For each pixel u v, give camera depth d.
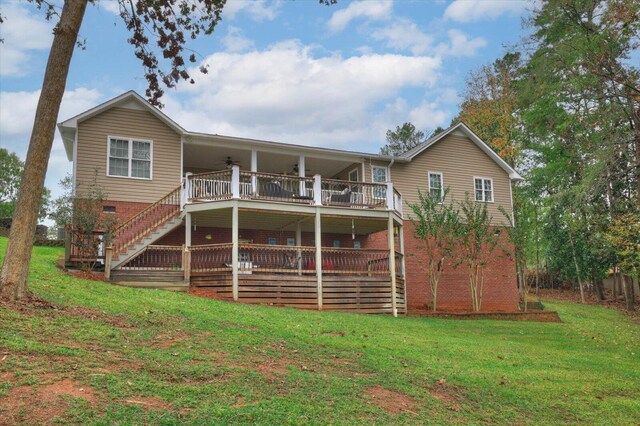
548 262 34.88
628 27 18.16
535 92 25.58
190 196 18.78
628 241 22.20
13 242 9.84
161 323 10.29
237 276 17.38
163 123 21.20
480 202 26.47
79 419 5.29
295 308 17.59
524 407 8.30
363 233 24.73
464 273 25.53
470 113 40.53
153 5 13.07
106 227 17.59
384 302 19.61
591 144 23.36
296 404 6.62
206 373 7.30
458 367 10.20
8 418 5.16
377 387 8.05
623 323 23.47
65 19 10.52
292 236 23.58
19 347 6.99
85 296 11.84
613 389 10.00
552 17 22.92
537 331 18.05
